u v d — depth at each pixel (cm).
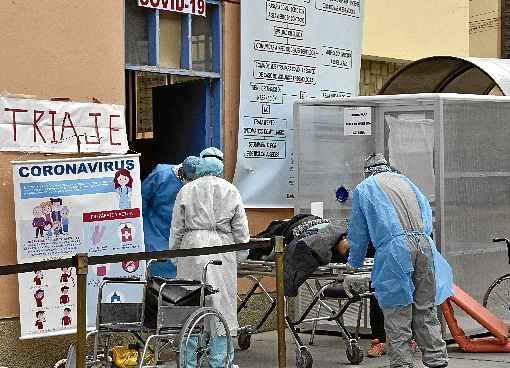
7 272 601
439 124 947
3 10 813
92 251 835
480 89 1253
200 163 812
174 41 992
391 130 998
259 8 1044
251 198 1039
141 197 887
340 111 1020
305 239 821
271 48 1056
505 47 2066
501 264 1015
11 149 814
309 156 1033
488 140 999
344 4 1135
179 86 1052
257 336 1031
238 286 1033
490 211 1002
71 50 854
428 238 752
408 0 1336
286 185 1070
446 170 955
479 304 958
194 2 997
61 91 848
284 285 819
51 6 841
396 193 754
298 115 1035
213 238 795
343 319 1012
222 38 1026
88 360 760
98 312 747
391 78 1204
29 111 826
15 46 820
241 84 1031
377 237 745
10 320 812
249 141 1038
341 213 1032
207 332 758
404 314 743
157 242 899
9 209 813
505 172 1020
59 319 822
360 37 1155
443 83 1230
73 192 828
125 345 845
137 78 1071
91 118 864
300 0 1084
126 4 948
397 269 736
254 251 862
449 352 929
